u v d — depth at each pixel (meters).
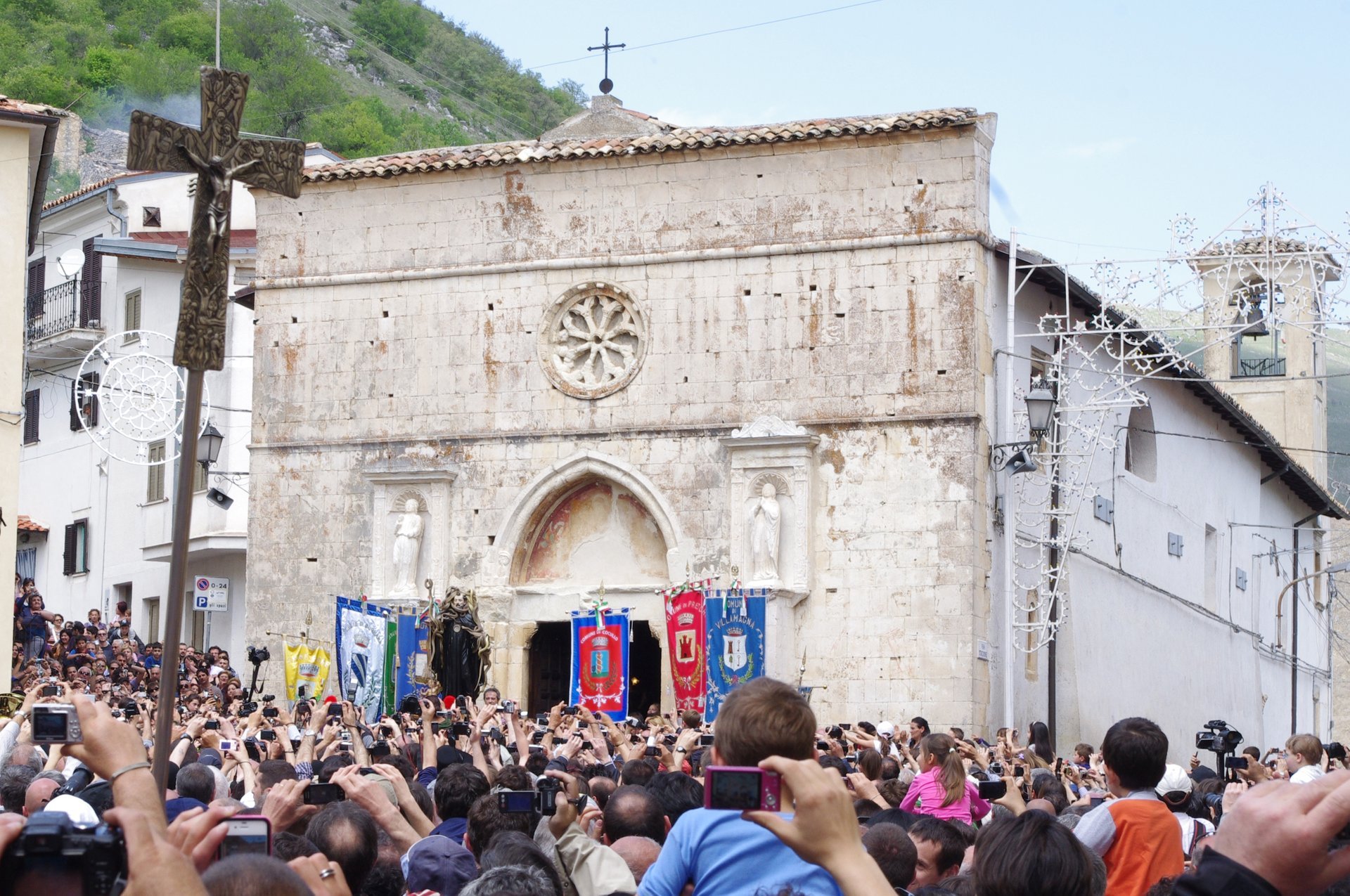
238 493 50.28
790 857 7.71
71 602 56.72
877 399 39.16
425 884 10.55
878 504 38.81
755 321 40.16
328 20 147.62
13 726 15.70
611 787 13.90
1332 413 149.00
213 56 112.38
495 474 41.56
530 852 9.23
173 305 53.72
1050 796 17.61
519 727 19.44
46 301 58.28
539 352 41.62
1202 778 24.11
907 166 39.56
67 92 101.69
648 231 41.19
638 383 40.78
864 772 18.05
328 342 43.16
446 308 42.44
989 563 38.88
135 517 53.78
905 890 9.62
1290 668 64.69
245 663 44.12
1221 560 56.25
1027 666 41.03
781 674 38.28
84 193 58.25
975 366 38.69
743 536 39.22
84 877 4.81
